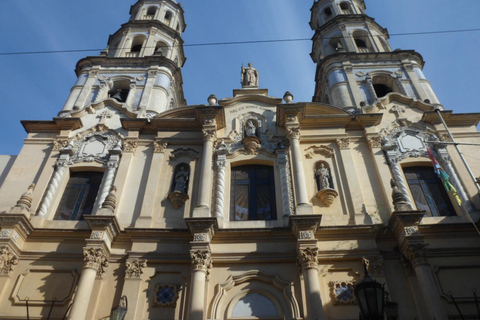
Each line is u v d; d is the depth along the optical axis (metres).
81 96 21.72
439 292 13.36
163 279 14.11
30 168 17.83
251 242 14.82
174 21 29.61
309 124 19.16
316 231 14.62
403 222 14.02
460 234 14.68
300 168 16.70
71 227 15.72
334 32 27.50
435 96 21.38
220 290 13.71
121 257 14.64
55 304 13.56
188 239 14.91
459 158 17.50
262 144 18.55
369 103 21.38
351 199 16.11
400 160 17.64
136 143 18.73
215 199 16.22
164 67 23.73
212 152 17.80
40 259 14.67
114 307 12.66
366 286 9.27
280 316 13.27
